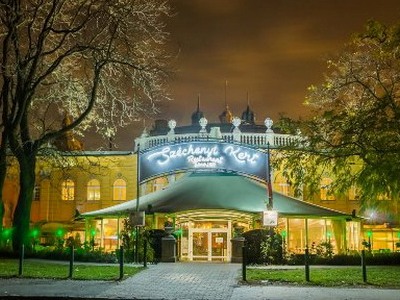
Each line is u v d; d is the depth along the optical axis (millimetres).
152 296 15281
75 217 34844
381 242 42062
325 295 15648
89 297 14852
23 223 29531
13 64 28219
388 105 19344
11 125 28625
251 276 20203
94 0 28734
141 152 31797
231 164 31484
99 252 27375
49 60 31250
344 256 26469
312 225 35594
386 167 18781
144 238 25859
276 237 27016
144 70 30516
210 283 18344
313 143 19953
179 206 30641
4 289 16203
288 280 18938
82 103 32844
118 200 44875
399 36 20438
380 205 20375
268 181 29281
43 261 26547
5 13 27531
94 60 29594
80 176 45688
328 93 23703
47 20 27609
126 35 29688
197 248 32281
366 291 16516
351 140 19484
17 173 45750
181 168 31406
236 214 31141
